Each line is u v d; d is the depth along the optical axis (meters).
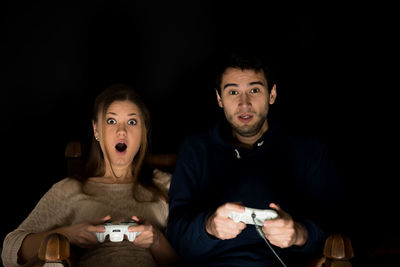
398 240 1.96
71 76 2.28
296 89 2.26
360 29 2.22
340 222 1.63
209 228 1.49
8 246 1.56
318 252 1.51
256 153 1.69
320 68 2.25
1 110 2.25
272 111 1.78
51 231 1.54
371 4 2.21
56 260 1.24
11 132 2.26
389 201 2.18
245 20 2.28
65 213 1.68
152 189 1.77
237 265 1.56
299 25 2.25
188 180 1.71
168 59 2.31
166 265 1.67
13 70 2.26
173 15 2.30
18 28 2.25
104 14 2.28
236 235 1.46
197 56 2.30
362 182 2.21
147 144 1.82
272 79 1.73
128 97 1.73
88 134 2.28
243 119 1.67
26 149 2.27
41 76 2.27
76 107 2.28
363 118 2.22
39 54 2.27
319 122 2.25
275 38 2.26
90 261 1.58
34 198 2.26
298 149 1.70
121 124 1.71
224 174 1.70
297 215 1.66
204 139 1.77
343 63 2.24
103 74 2.29
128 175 1.78
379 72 2.21
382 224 2.15
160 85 2.31
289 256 1.61
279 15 2.26
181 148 1.79
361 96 2.23
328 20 2.24
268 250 1.59
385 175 2.20
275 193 1.66
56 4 2.27
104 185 1.72
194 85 2.31
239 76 1.66
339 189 1.67
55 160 2.27
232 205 1.37
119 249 1.61
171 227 1.62
